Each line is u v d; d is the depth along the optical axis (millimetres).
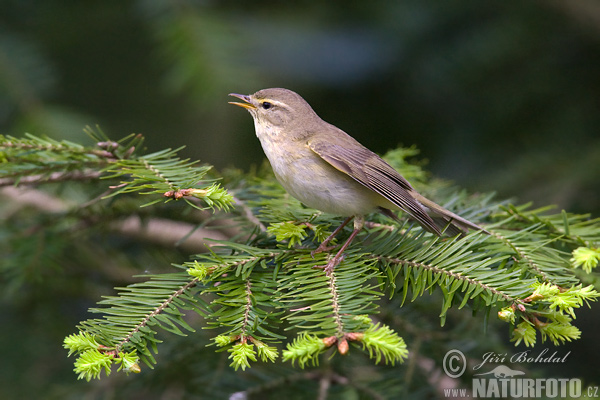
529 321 5957
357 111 14516
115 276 11109
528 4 13297
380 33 14047
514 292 6102
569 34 13211
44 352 10492
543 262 7031
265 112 9164
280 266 6883
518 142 13305
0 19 13750
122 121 14836
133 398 9664
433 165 13789
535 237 7734
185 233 11062
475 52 13430
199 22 12562
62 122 12414
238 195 8719
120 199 9547
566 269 6898
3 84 12492
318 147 8195
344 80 13953
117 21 14531
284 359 5336
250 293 6348
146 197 9469
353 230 8297
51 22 14180
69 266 11039
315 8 14422
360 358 8844
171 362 8953
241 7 14164
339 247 7312
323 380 8539
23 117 12367
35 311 10953
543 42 13273
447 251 6816
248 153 14820
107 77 14758
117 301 6105
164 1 12719
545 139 12961
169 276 6480
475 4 13547
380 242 7402
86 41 14578
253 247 7078
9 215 11164
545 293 5898
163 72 14719
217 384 8555
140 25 14578
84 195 11383
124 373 9141
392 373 8625
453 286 6359
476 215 8547
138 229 11031
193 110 14695
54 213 10008
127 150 8344
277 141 8773
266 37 13727
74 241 10711
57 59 14484
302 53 13836
